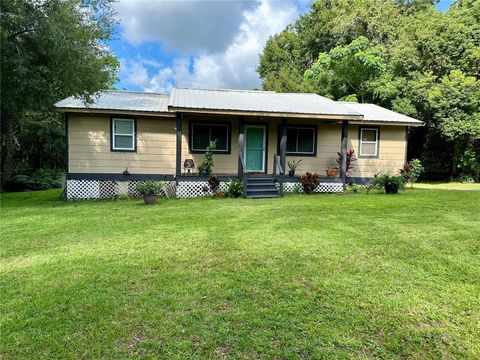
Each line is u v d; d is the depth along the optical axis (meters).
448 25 16.14
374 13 21.36
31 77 8.98
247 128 12.00
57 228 5.87
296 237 5.01
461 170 16.28
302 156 12.31
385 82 17.41
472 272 3.63
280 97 13.12
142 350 2.36
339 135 12.46
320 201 8.78
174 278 3.52
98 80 10.59
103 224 6.16
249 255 4.21
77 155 10.70
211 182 10.21
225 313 2.81
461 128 14.57
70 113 10.56
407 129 12.96
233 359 2.26
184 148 11.45
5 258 4.25
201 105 10.06
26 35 9.15
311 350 2.35
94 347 2.39
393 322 2.69
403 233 5.18
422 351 2.36
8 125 11.91
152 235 5.28
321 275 3.57
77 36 9.48
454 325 2.66
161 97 13.15
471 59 15.45
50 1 9.04
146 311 2.85
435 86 15.46
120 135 10.90
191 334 2.53
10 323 2.69
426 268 3.76
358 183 12.73
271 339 2.47
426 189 11.88
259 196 9.95
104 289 3.28
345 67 20.50
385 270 3.71
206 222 6.18
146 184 9.05
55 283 3.43
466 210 7.10
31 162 18.89
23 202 9.74
